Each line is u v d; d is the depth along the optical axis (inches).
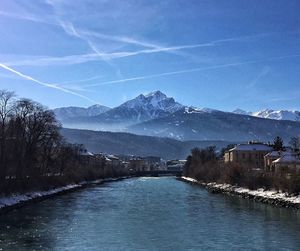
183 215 3668.8
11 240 2591.0
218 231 2874.0
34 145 5595.5
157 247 2415.1
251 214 3693.4
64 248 2388.0
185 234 2780.5
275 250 2317.9
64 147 7460.6
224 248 2375.7
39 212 3865.7
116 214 3745.1
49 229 2967.5
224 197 5482.3
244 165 7249.0
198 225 3129.9
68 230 2933.1
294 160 7160.4
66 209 4106.8
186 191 6722.4
